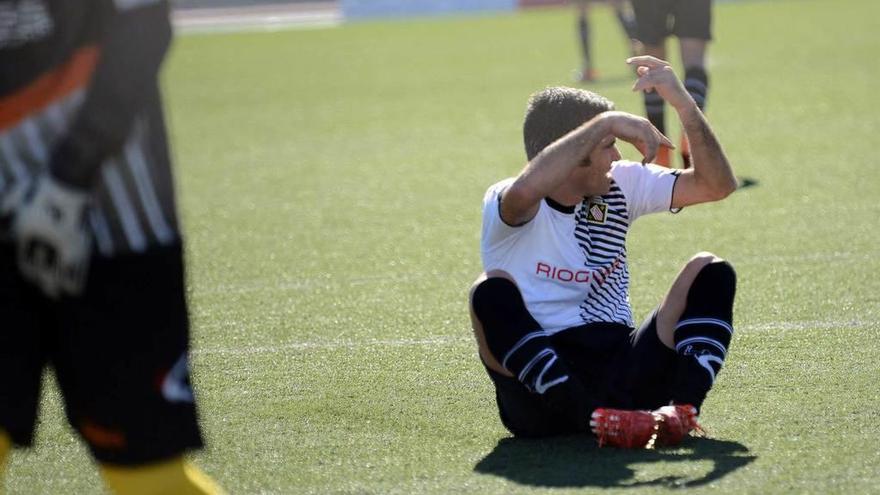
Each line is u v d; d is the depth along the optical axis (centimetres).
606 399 1256
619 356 1267
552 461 1195
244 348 1722
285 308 1950
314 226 2648
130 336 903
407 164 3450
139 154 906
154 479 912
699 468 1153
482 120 4300
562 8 10594
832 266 2059
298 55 7450
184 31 10056
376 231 2562
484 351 1227
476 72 5972
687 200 1278
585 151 1162
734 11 8975
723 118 4025
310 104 5069
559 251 1255
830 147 3334
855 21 7550
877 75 4903
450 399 1446
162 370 909
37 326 915
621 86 5047
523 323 1195
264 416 1404
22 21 893
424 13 10925
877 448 1205
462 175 3228
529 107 1273
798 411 1338
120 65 848
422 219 2670
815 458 1179
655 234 2394
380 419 1378
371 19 10556
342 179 3256
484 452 1247
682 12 2700
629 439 1193
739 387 1438
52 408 1466
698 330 1230
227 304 1992
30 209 840
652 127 1165
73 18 898
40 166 905
